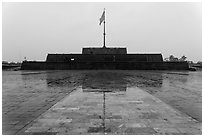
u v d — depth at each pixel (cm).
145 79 2003
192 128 538
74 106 782
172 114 668
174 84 1574
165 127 544
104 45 5381
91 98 953
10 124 577
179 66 4428
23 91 1207
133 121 592
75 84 1552
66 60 4803
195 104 834
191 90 1247
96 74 2827
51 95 1062
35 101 901
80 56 4844
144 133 501
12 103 858
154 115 655
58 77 2291
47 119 615
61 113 681
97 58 4809
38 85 1512
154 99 927
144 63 4444
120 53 5269
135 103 838
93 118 621
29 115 672
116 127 541
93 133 500
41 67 4547
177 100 920
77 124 566
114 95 1035
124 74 2838
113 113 677
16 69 4512
